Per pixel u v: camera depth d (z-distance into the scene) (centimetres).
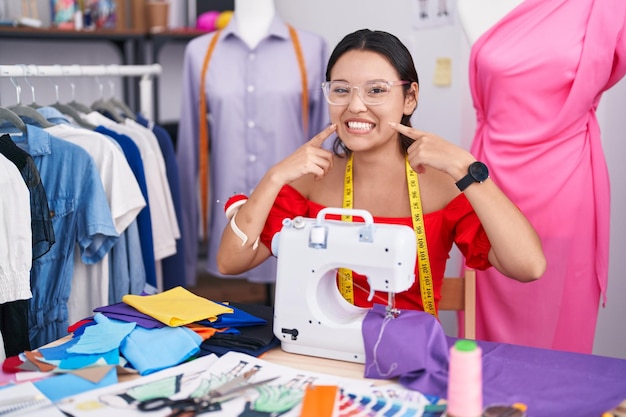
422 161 172
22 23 372
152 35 400
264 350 159
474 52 250
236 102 324
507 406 127
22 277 206
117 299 243
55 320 227
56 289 225
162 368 148
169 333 157
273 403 133
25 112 236
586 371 145
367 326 150
